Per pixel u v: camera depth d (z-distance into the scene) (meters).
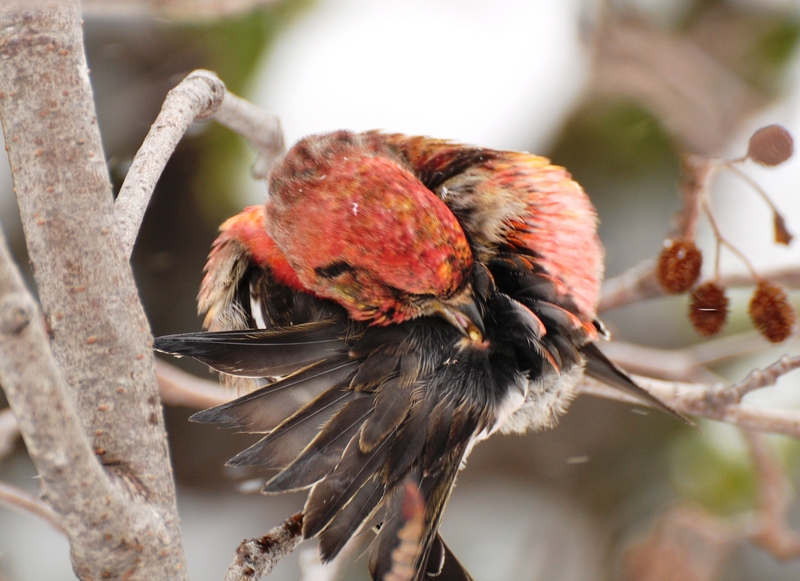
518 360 1.98
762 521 2.10
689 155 2.00
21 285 1.89
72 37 1.91
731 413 2.01
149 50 2.18
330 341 1.96
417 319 1.97
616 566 2.40
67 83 1.91
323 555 1.94
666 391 2.02
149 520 1.91
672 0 2.42
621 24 2.39
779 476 2.10
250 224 2.00
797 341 2.07
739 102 2.36
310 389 1.95
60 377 1.90
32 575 2.19
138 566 1.91
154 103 2.23
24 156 1.91
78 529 1.91
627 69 2.40
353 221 1.96
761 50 2.36
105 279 1.92
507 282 1.99
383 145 2.00
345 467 1.95
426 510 1.95
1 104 1.91
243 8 2.11
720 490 2.15
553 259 1.99
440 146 2.00
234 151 2.35
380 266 1.96
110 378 1.92
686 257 2.00
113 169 2.22
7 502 2.03
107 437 1.92
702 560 2.12
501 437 2.67
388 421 1.95
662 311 2.61
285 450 1.94
